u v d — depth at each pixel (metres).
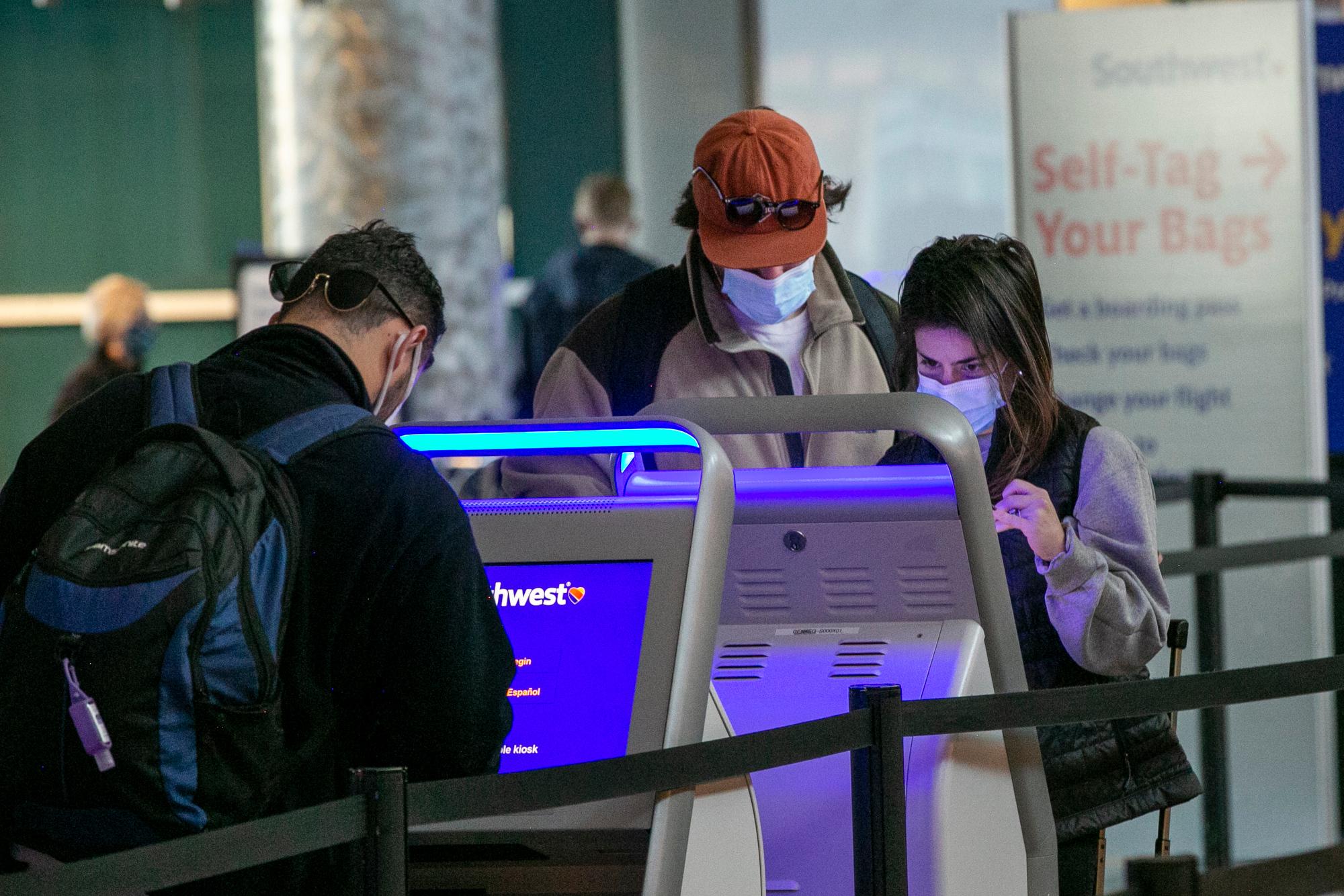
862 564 7.07
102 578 5.33
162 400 5.93
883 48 23.50
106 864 4.76
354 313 6.16
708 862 6.16
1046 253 14.52
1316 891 8.38
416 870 6.46
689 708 6.10
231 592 5.36
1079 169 14.49
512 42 24.02
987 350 7.21
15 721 5.37
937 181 23.50
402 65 18.02
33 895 4.64
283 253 16.55
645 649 6.16
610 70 24.02
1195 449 14.52
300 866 5.70
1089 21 14.44
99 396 6.11
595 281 17.33
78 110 25.00
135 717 5.26
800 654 7.04
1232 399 14.48
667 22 23.81
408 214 18.09
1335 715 15.00
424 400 18.20
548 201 24.12
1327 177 15.79
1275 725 14.69
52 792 5.39
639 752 6.04
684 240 23.97
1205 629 12.70
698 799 6.14
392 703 5.71
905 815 6.23
